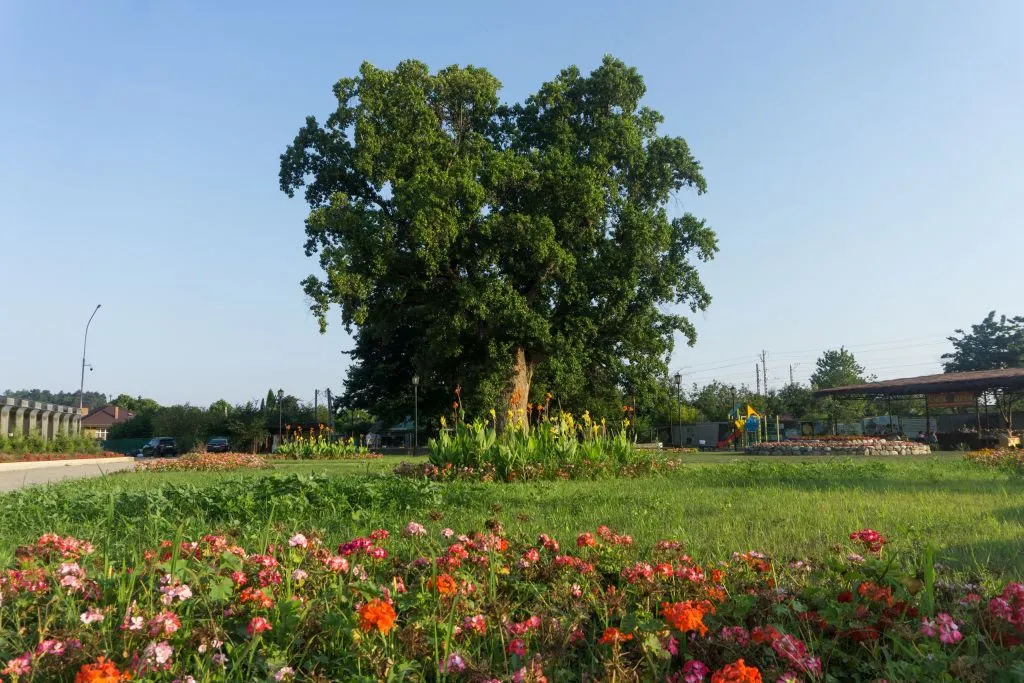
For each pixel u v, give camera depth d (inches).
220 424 2378.2
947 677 103.0
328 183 1253.1
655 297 1309.1
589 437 634.2
